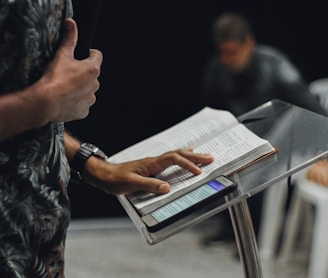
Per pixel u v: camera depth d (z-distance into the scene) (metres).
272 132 1.29
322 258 3.29
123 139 4.48
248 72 4.00
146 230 1.06
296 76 3.93
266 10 4.49
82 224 4.49
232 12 4.45
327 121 1.24
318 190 3.26
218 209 1.05
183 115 4.51
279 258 4.00
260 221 4.15
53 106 0.97
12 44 0.97
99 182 1.33
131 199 1.24
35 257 1.04
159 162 1.29
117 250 4.20
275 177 1.09
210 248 4.23
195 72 4.46
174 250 4.20
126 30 4.35
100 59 1.06
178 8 4.38
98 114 4.41
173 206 1.09
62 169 1.10
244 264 1.31
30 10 0.98
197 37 4.43
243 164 1.18
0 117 0.94
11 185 1.01
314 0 4.49
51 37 1.03
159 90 4.46
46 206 1.05
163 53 4.42
